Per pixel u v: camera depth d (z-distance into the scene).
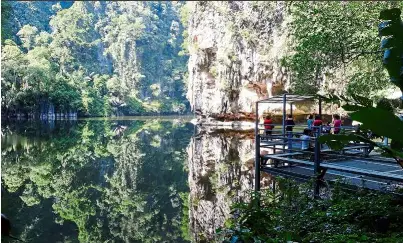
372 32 10.16
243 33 38.22
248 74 38.16
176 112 99.69
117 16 107.25
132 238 10.18
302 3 11.38
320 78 16.81
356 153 9.40
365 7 10.52
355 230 4.75
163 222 11.61
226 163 18.95
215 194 13.42
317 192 6.73
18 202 13.93
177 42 110.31
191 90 51.41
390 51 3.32
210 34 44.72
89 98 78.19
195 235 9.77
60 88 70.94
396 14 3.34
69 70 82.12
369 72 12.48
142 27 99.00
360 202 5.55
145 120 71.75
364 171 5.96
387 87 12.40
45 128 49.44
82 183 17.41
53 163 22.16
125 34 96.75
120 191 15.95
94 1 109.50
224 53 41.06
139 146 30.44
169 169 20.30
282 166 9.08
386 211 5.20
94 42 94.88
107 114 83.19
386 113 2.39
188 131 44.06
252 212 4.52
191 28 50.06
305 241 4.30
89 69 89.38
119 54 96.94
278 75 31.45
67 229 11.03
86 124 58.16
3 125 52.84
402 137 2.39
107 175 19.11
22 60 60.53
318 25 10.82
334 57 11.27
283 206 5.92
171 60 105.00
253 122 39.72
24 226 11.18
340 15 10.61
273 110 35.12
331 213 5.31
